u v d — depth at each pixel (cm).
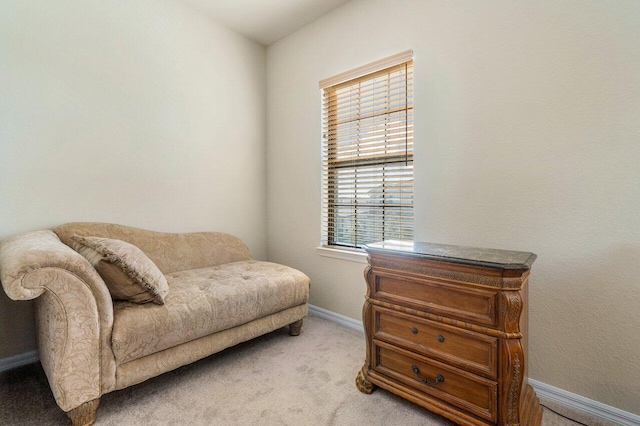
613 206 138
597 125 141
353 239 248
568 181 149
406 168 211
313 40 266
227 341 178
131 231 218
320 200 265
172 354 155
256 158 305
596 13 140
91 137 205
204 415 139
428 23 194
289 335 226
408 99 209
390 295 149
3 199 175
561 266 151
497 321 118
